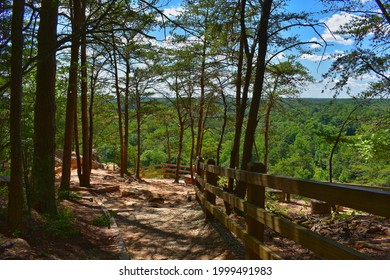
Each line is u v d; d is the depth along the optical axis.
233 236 5.62
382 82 9.10
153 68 16.94
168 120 25.41
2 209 4.98
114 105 23.41
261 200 3.88
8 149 6.17
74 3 8.78
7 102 5.87
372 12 8.15
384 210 1.79
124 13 5.55
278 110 18.38
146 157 44.03
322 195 2.36
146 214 8.47
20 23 4.34
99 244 5.52
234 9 8.51
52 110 6.64
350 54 8.33
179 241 5.88
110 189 12.96
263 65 7.10
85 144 12.61
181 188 17.00
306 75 11.93
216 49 9.99
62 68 6.82
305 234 2.64
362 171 17.44
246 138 7.16
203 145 27.77
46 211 6.20
